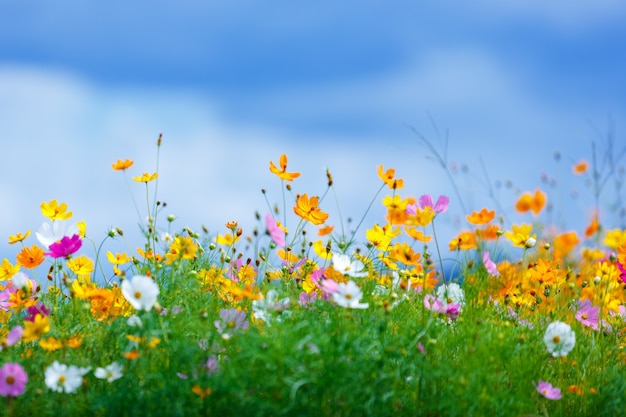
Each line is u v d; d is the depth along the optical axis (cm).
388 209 389
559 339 372
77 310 380
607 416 372
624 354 393
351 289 362
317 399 349
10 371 349
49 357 367
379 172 391
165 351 365
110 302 380
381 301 372
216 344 365
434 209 394
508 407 362
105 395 354
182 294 386
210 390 349
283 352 348
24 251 388
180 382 352
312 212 388
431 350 368
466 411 358
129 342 366
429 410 362
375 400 353
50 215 393
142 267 391
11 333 353
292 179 390
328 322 367
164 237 395
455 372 364
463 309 392
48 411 354
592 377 384
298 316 372
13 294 382
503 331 379
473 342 369
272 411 346
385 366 364
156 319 367
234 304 388
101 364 366
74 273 390
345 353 350
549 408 374
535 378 377
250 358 356
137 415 350
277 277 397
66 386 351
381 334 364
